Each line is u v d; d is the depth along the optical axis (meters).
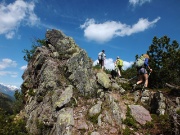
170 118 13.02
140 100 15.60
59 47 18.97
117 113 13.53
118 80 18.78
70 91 14.81
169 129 12.55
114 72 19.53
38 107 14.97
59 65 16.92
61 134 12.08
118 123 13.08
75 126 12.51
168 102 14.44
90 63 17.64
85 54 17.27
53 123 13.39
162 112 13.82
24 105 17.80
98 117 13.10
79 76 16.02
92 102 14.62
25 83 18.62
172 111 13.30
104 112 13.50
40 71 17.12
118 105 14.41
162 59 20.67
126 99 15.69
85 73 16.30
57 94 14.86
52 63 16.98
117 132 12.53
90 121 12.99
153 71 19.48
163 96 14.66
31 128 14.12
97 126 12.66
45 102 14.84
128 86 17.44
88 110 13.78
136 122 13.53
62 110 13.56
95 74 17.48
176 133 12.16
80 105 14.34
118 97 15.76
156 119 13.68
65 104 13.97
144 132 12.86
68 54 18.31
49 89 15.42
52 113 13.80
